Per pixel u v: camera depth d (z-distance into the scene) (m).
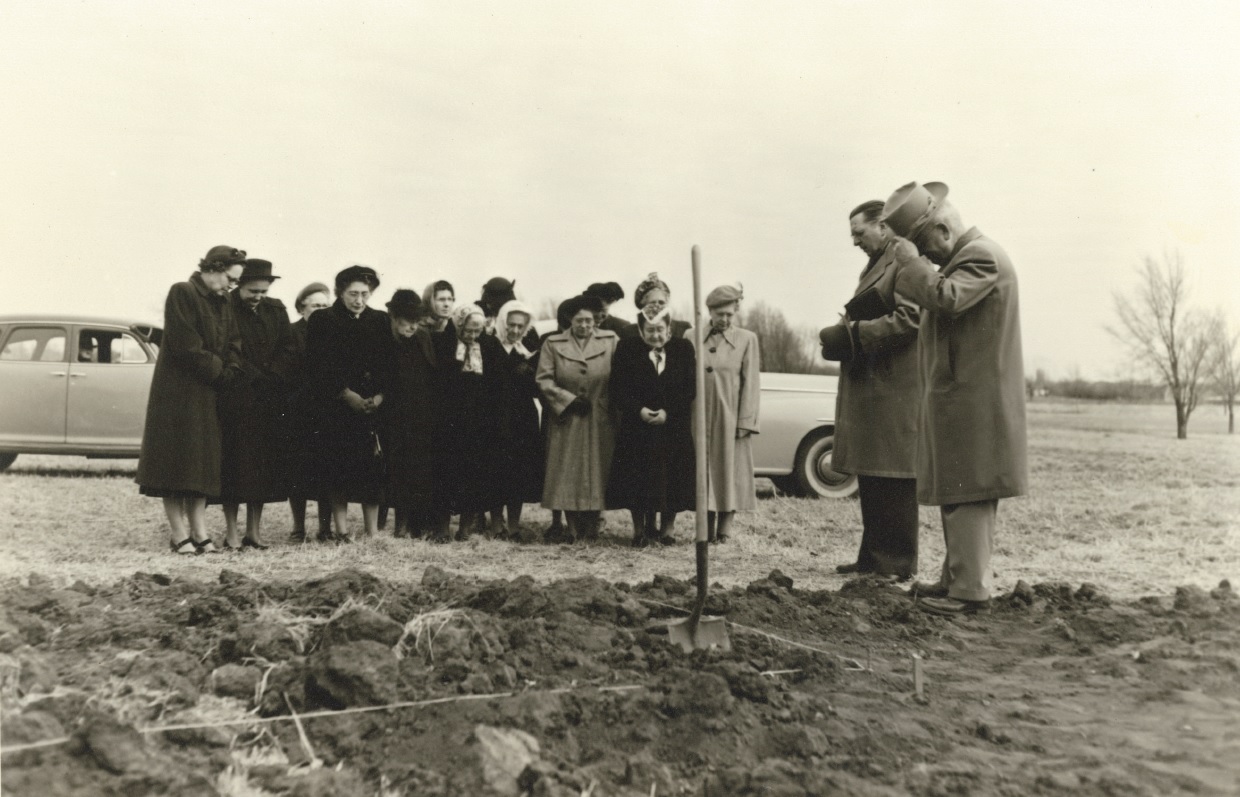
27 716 3.33
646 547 8.14
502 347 8.52
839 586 6.42
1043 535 9.25
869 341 6.52
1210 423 26.52
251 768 3.27
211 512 10.25
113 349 12.80
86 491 11.20
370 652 3.85
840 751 3.52
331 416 7.88
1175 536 9.20
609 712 3.68
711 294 8.48
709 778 3.23
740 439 8.58
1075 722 3.88
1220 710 4.03
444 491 8.19
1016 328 5.46
